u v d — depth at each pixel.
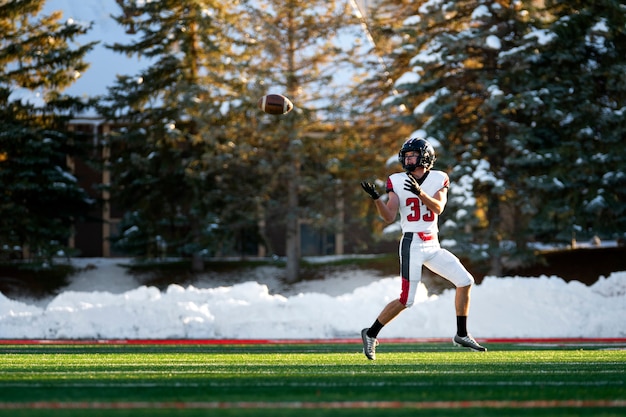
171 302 51.50
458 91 83.50
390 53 85.12
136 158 88.19
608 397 13.69
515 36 82.62
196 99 84.94
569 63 82.00
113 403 12.20
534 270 86.31
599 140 81.44
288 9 83.75
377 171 87.56
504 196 81.38
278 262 96.25
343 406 12.01
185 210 94.44
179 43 90.69
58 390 14.40
